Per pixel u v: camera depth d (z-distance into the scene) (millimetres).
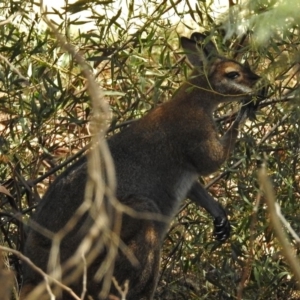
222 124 12422
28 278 9836
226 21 6984
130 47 11461
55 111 11055
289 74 11641
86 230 9656
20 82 11172
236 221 11828
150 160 10938
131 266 9977
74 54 5824
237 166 11602
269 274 11188
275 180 11328
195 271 12109
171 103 11391
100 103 5852
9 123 11625
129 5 11398
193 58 11406
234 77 11367
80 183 10117
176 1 12062
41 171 12531
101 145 5832
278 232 5324
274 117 11547
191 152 11203
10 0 10773
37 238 9930
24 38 11969
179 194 11234
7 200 11586
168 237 11797
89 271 9641
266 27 5676
